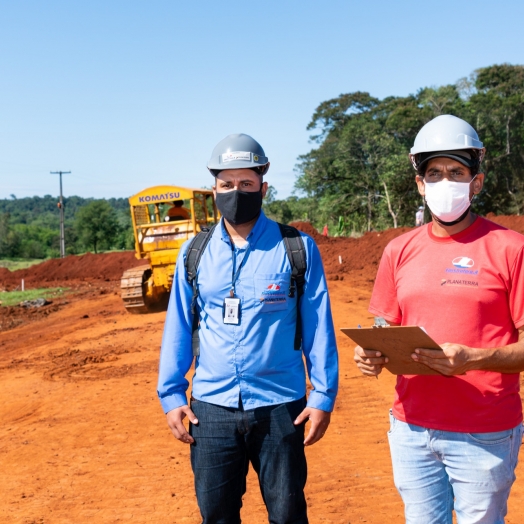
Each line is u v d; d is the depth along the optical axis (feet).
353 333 9.35
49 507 16.93
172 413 10.73
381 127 204.33
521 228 73.77
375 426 21.83
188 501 16.83
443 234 9.89
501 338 9.46
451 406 9.48
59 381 32.55
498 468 9.34
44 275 124.67
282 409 10.30
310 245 10.71
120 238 356.18
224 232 10.73
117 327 49.42
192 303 10.90
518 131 185.26
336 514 15.30
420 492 9.99
